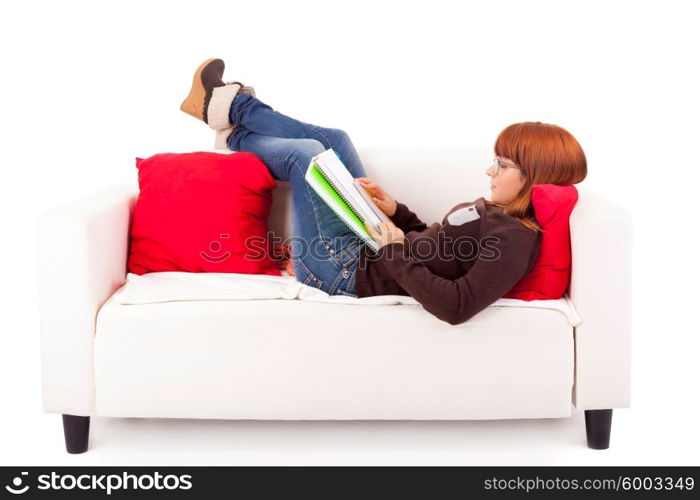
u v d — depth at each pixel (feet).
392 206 9.75
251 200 9.90
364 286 8.95
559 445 8.95
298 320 8.50
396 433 9.27
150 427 9.44
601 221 8.38
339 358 8.54
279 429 9.39
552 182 8.63
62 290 8.49
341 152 10.27
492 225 8.41
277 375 8.56
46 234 8.43
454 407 8.61
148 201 9.80
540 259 8.66
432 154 10.55
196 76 10.62
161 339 8.52
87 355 8.55
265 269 9.88
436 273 8.57
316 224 9.31
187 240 9.69
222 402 8.61
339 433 9.28
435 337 8.50
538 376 8.54
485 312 8.50
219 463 8.57
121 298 8.63
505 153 8.70
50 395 8.63
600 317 8.48
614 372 8.55
